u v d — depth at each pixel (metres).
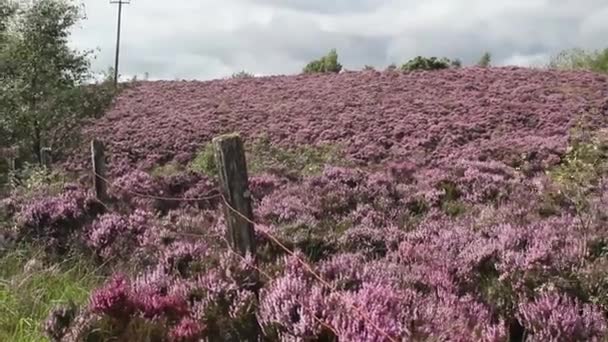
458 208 13.15
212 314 5.53
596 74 39.50
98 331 5.16
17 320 6.05
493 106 32.91
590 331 5.38
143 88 43.72
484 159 23.92
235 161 6.41
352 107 35.03
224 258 6.36
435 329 4.80
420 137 28.67
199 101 39.12
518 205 12.12
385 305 4.85
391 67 46.66
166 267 7.30
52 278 7.37
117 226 9.45
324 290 5.52
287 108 35.94
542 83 37.19
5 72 18.94
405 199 13.51
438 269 7.00
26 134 19.39
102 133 32.25
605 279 6.48
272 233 8.90
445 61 45.16
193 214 11.95
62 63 19.59
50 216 10.06
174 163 27.69
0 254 8.79
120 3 58.84
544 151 23.41
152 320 5.32
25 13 19.11
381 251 9.03
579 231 8.85
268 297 5.20
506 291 6.64
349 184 15.17
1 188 16.67
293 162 23.72
